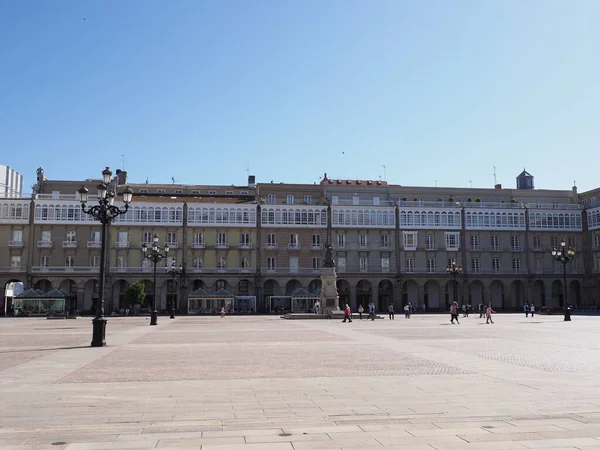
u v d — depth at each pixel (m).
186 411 12.55
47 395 14.50
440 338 33.50
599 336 34.59
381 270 94.50
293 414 12.19
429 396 14.18
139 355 24.11
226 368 19.64
